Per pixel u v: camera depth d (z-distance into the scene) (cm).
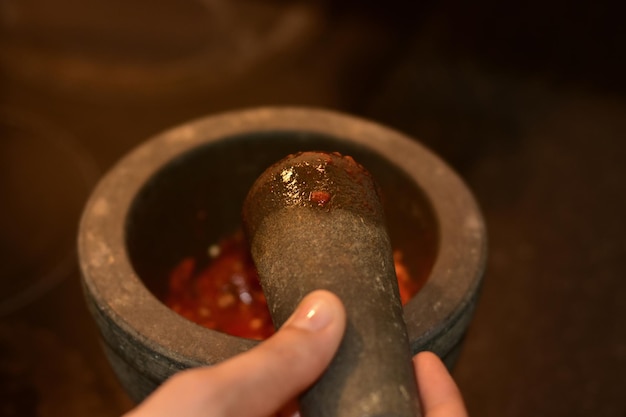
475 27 79
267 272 32
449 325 33
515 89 73
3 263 52
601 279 55
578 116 70
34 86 67
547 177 64
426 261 37
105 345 35
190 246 41
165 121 65
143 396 35
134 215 37
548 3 83
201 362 32
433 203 37
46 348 47
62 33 73
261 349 28
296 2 79
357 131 39
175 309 40
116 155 62
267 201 33
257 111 40
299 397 30
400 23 79
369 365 29
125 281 34
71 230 54
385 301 30
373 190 34
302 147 40
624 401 47
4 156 60
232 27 75
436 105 70
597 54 77
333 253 31
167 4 77
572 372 49
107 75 68
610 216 60
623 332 51
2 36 72
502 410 47
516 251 57
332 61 73
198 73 70
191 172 39
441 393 31
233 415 28
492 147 66
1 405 45
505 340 51
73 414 45
